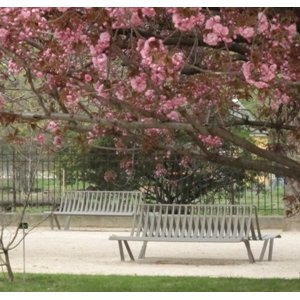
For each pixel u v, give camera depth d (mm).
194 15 9000
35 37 10070
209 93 11695
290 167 11109
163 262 16984
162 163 24328
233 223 17109
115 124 10547
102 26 9828
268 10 10031
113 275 14453
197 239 16891
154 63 9289
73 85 10242
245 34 9477
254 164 11352
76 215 23859
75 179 25531
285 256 18031
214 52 11883
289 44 10586
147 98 10625
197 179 25078
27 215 24719
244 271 15609
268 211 25109
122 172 25297
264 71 9641
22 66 10531
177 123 10602
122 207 23859
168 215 17281
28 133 17969
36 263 16688
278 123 13133
